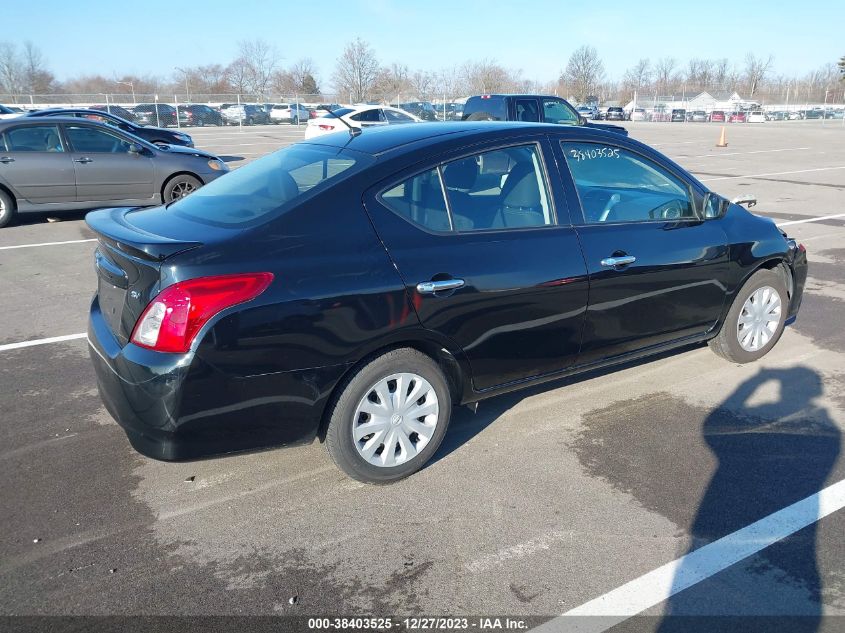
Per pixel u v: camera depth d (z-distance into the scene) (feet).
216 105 137.59
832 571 9.29
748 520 10.40
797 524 10.29
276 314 9.71
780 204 40.11
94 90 225.97
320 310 9.98
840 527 10.22
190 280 9.34
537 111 48.80
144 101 142.92
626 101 259.39
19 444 12.58
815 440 12.81
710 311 14.96
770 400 14.48
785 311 16.44
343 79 180.24
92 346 10.90
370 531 10.16
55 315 19.97
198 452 9.91
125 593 8.84
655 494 11.09
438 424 11.55
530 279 11.78
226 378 9.60
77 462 11.98
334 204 10.53
